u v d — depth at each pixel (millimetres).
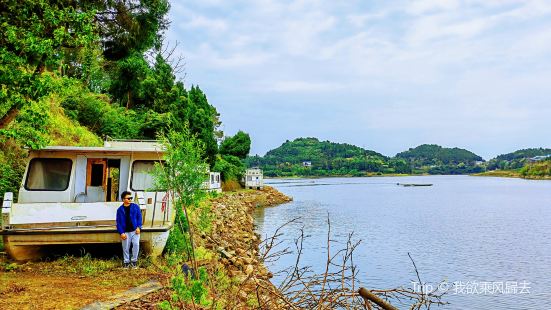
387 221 43781
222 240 19547
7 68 10000
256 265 7629
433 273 21672
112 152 12867
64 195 12484
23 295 8359
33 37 10180
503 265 23859
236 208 40781
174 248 12367
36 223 11305
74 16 11008
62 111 23438
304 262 21406
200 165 10562
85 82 28062
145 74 39688
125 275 10156
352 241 29547
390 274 20734
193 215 14609
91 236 11227
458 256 26047
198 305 6660
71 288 8992
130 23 22078
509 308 16359
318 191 110750
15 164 16453
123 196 11203
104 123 28375
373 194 97688
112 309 7801
